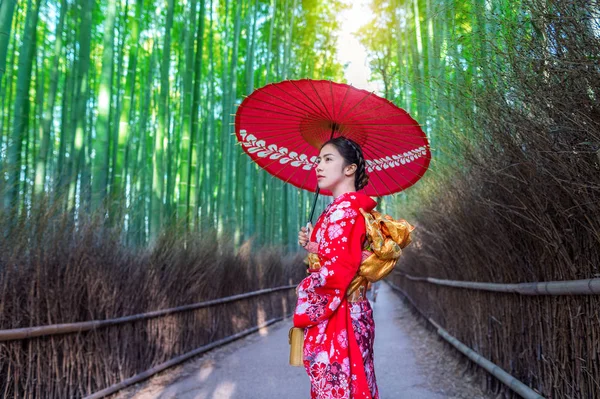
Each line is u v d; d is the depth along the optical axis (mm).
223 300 5453
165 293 4246
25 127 4727
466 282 3684
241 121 1723
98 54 9297
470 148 2580
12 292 2721
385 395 3359
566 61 1603
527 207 2227
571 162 1769
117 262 3598
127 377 3617
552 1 1626
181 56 9500
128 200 3977
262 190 10297
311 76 11883
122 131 5285
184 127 6223
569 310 2100
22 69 4727
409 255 7730
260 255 7500
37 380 2773
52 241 3027
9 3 3480
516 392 2635
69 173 5152
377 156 1819
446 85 2387
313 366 1388
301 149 1854
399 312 8891
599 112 1612
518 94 1923
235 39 7887
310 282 1393
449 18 2357
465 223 3211
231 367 4367
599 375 1905
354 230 1398
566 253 2070
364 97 1487
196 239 5012
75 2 6168
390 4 5918
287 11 10188
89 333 3217
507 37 1891
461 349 3863
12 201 2859
